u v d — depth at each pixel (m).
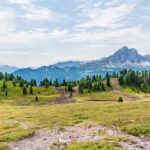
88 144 30.92
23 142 36.41
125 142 31.94
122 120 45.59
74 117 54.91
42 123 52.84
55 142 33.91
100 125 44.28
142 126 38.66
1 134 44.44
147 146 30.25
